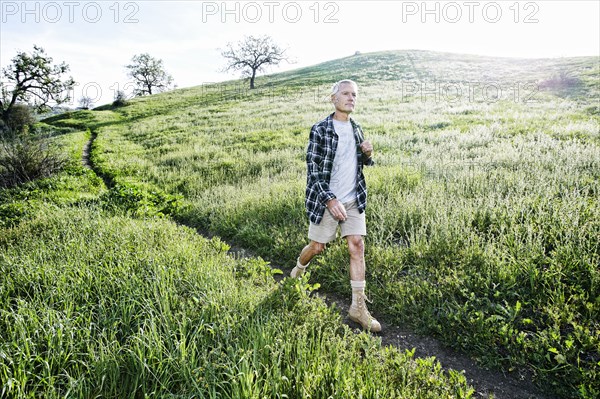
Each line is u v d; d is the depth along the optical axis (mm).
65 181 11703
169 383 2445
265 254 5355
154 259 4113
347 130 3518
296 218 6125
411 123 15992
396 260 4273
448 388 2432
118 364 2518
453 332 3166
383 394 2295
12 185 11695
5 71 43281
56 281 3662
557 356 2588
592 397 2342
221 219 6777
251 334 2762
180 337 2877
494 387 2664
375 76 37562
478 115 16375
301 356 2566
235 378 2365
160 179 11609
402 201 5852
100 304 3148
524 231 4438
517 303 3076
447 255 4238
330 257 4535
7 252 4754
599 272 3383
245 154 13773
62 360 2619
